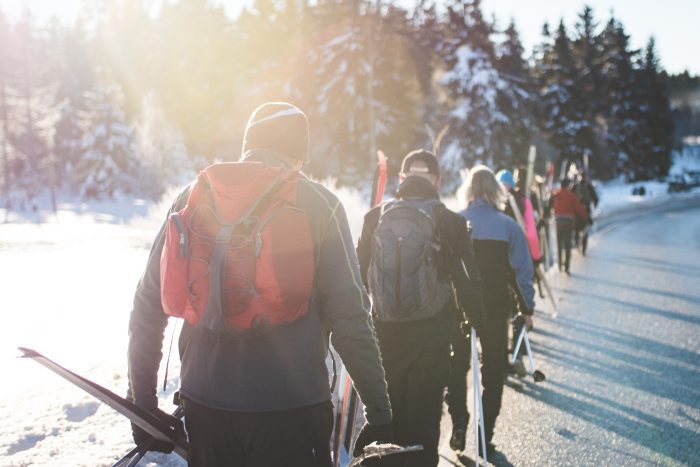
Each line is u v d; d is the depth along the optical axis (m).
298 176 1.93
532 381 5.97
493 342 4.34
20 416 4.01
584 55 67.81
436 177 3.50
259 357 1.84
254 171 1.88
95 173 58.62
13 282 10.28
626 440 4.55
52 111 76.38
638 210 39.81
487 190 4.49
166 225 2.03
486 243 4.36
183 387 1.94
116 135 60.16
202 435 1.90
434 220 3.28
